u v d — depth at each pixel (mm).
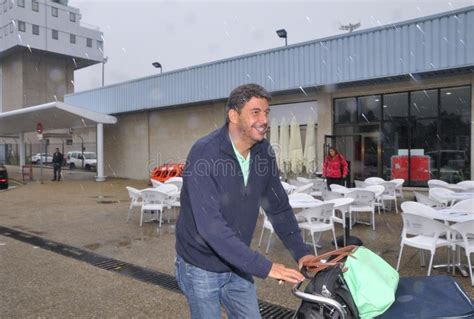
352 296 1917
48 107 17484
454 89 11016
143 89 18547
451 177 11094
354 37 11695
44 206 11289
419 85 11484
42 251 6262
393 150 12156
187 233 2002
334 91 13148
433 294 2057
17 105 49906
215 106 16641
